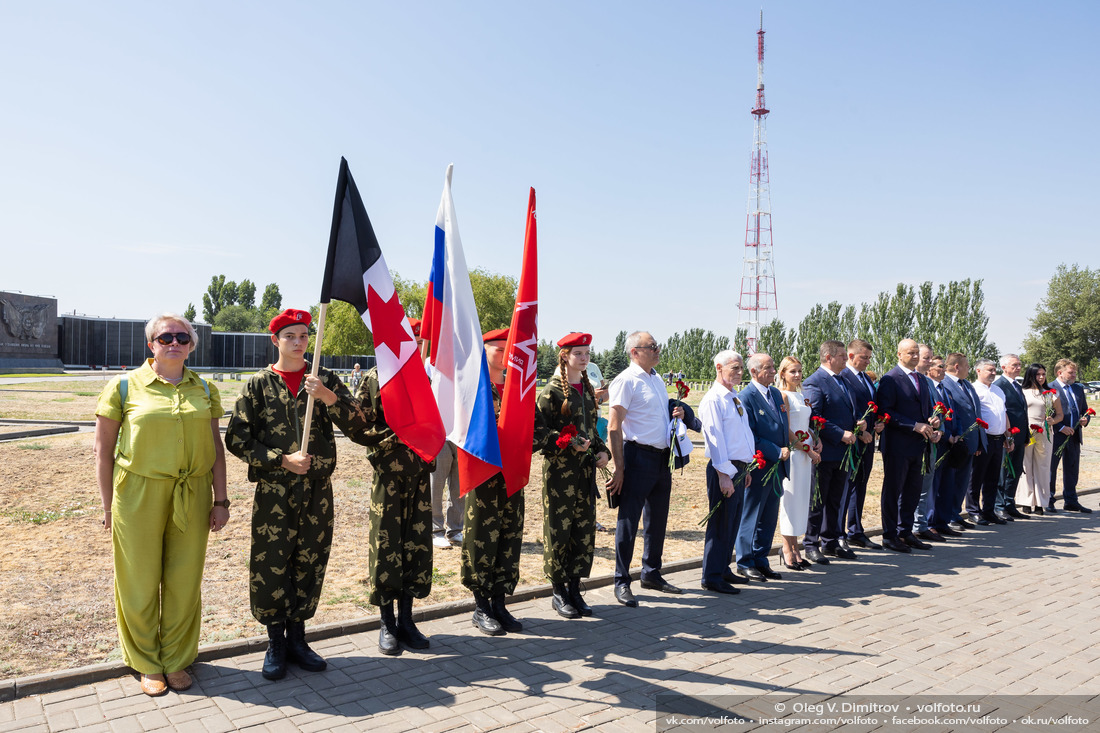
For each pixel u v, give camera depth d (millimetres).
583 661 4750
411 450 4781
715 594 6410
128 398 4172
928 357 9109
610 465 10203
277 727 3723
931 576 7137
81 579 6027
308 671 4469
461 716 3908
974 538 9086
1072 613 5977
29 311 73750
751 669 4652
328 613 5469
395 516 4812
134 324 85875
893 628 5523
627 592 6117
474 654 4840
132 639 4129
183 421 4180
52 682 4086
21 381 46938
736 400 6695
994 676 4621
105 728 3652
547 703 4094
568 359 5855
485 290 61344
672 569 7168
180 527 4160
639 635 5285
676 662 4758
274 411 4430
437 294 5309
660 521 6516
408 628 4961
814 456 7336
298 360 4605
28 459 12008
